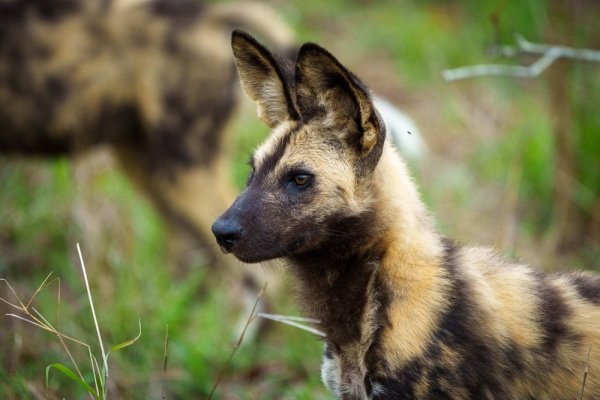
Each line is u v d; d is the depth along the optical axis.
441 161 13.16
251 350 9.81
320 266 6.67
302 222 6.45
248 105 11.11
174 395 8.98
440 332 6.11
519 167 11.31
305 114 6.60
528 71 8.09
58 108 10.52
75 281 10.30
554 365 6.23
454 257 6.50
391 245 6.48
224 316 10.48
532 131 12.13
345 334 6.63
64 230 11.40
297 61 6.39
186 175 10.58
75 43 10.44
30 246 11.38
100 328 9.20
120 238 10.84
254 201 6.45
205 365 9.34
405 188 6.67
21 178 12.05
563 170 10.85
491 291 6.34
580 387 6.24
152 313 9.92
